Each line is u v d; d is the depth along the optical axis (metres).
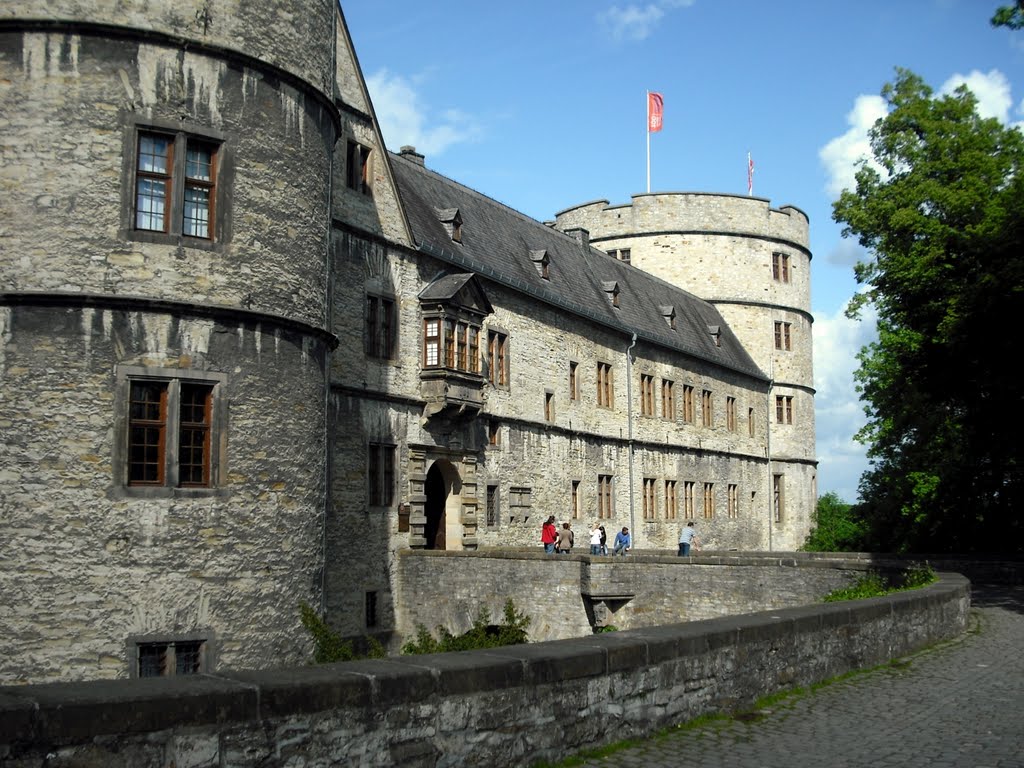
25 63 15.62
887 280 33.03
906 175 34.31
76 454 15.09
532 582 24.27
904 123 34.53
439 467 29.05
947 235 31.33
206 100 16.58
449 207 32.59
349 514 24.19
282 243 17.42
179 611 15.48
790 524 53.38
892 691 11.41
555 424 34.03
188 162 16.44
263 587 16.45
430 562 25.50
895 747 8.76
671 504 42.72
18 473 14.88
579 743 8.34
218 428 16.17
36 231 15.36
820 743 8.90
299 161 17.94
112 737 5.75
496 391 30.81
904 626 14.30
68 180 15.50
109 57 15.87
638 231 53.31
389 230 26.48
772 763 8.20
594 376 37.22
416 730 7.12
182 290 16.05
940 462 42.03
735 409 49.72
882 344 41.44
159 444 15.76
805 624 11.64
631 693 8.94
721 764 8.17
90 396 15.24
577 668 8.38
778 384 53.78
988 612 20.23
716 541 46.38
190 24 16.45
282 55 17.72
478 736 7.53
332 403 23.83
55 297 15.22
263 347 16.89
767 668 10.84
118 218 15.69
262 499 16.59
